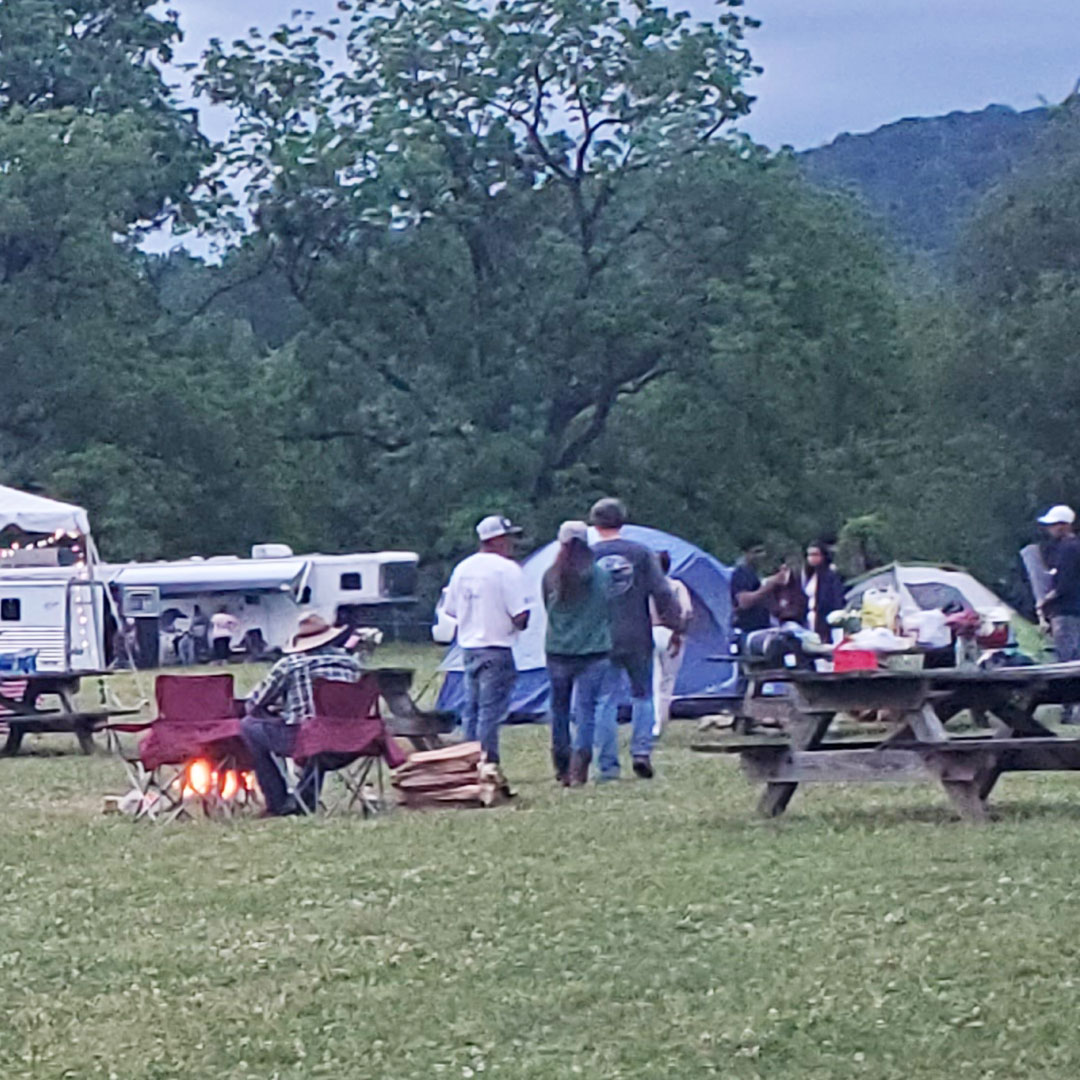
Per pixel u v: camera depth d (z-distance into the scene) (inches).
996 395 2338.8
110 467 2183.8
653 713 721.0
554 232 2357.3
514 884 480.4
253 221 2407.7
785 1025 334.0
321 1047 334.0
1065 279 2301.9
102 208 2242.9
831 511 2347.4
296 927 435.8
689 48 2319.1
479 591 686.5
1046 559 965.8
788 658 852.6
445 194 2357.3
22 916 461.7
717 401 2319.1
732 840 539.8
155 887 497.4
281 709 634.2
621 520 719.1
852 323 2346.2
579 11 2316.7
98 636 1569.9
